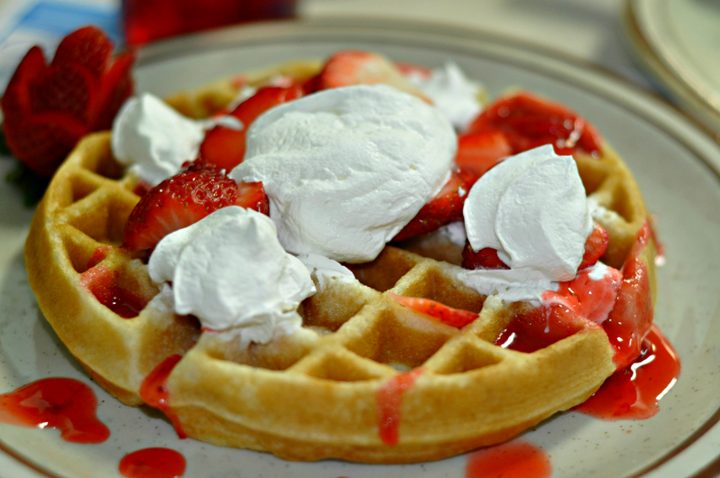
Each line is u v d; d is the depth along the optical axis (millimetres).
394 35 533
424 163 396
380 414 365
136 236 390
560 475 372
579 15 604
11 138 443
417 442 367
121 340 377
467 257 399
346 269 395
